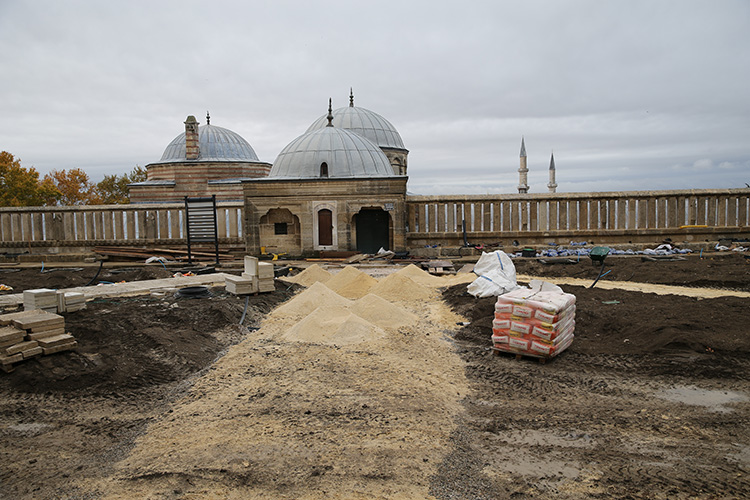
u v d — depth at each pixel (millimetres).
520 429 5938
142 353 8305
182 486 4750
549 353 8156
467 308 11688
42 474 5074
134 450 5500
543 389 7230
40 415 6508
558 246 22906
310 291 12508
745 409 6418
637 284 14445
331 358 8406
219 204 25797
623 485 4734
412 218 24000
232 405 6609
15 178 46969
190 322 10188
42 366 7547
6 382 7297
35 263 23594
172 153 43625
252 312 11398
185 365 8008
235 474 4914
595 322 9812
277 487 4715
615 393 7035
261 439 5633
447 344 9453
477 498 4562
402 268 17812
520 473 4965
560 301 8391
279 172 24766
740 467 5023
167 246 26172
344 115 32969
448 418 6219
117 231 26531
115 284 13805
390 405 6570
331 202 22672
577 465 5113
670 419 6168
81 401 6895
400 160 33875
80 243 26703
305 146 24719
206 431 5863
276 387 7195
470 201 23828
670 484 4738
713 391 7000
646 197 23531
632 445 5527
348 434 5734
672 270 15484
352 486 4719
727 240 22297
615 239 23438
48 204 51750
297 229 23156
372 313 10867
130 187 41062
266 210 23078
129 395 7055
